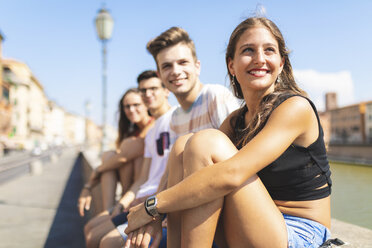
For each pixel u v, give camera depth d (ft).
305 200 3.93
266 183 4.03
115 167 8.70
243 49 4.37
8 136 163.53
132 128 10.43
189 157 3.79
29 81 203.21
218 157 3.66
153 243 4.07
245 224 3.48
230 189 3.43
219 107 6.44
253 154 3.50
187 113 7.20
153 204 3.91
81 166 50.24
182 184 3.66
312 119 3.80
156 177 7.54
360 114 176.45
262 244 3.44
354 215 7.08
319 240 3.85
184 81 6.86
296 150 3.84
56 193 28.22
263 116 3.90
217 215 3.59
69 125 355.97
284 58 4.56
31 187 32.14
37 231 15.39
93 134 358.84
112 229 6.12
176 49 6.79
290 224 3.82
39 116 237.04
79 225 16.55
